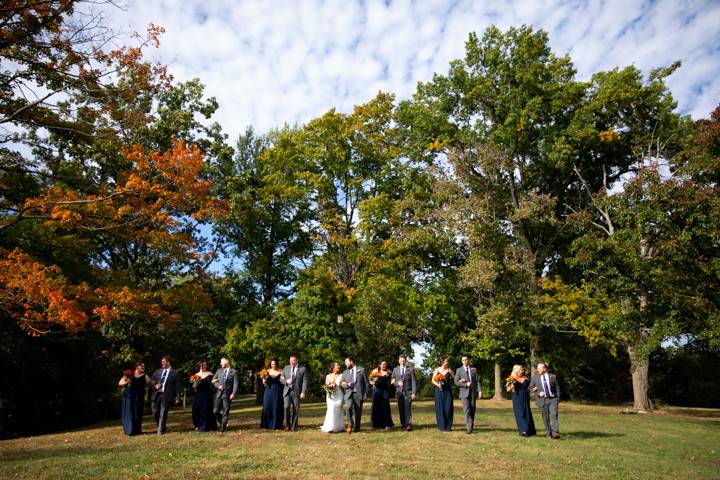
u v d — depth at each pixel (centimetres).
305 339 2588
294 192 2792
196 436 1156
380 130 3008
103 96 1530
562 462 894
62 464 837
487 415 1745
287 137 3044
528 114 2719
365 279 2623
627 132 2791
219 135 2661
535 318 2591
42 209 1472
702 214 1590
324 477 742
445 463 857
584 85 2762
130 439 1153
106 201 1616
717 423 1875
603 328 2206
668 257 1741
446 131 3028
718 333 1586
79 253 2016
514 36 2930
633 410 2381
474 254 2603
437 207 2800
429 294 2784
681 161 1859
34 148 1703
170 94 2486
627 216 1823
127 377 1253
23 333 1733
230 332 2528
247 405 2866
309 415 1686
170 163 1644
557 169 2919
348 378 1245
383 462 852
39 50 1395
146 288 2053
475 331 2597
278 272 2980
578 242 2002
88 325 2014
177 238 1831
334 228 2761
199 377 1271
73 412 2020
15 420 1831
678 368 3422
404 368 1295
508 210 2827
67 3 1346
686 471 880
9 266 1349
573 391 3412
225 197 2677
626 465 898
